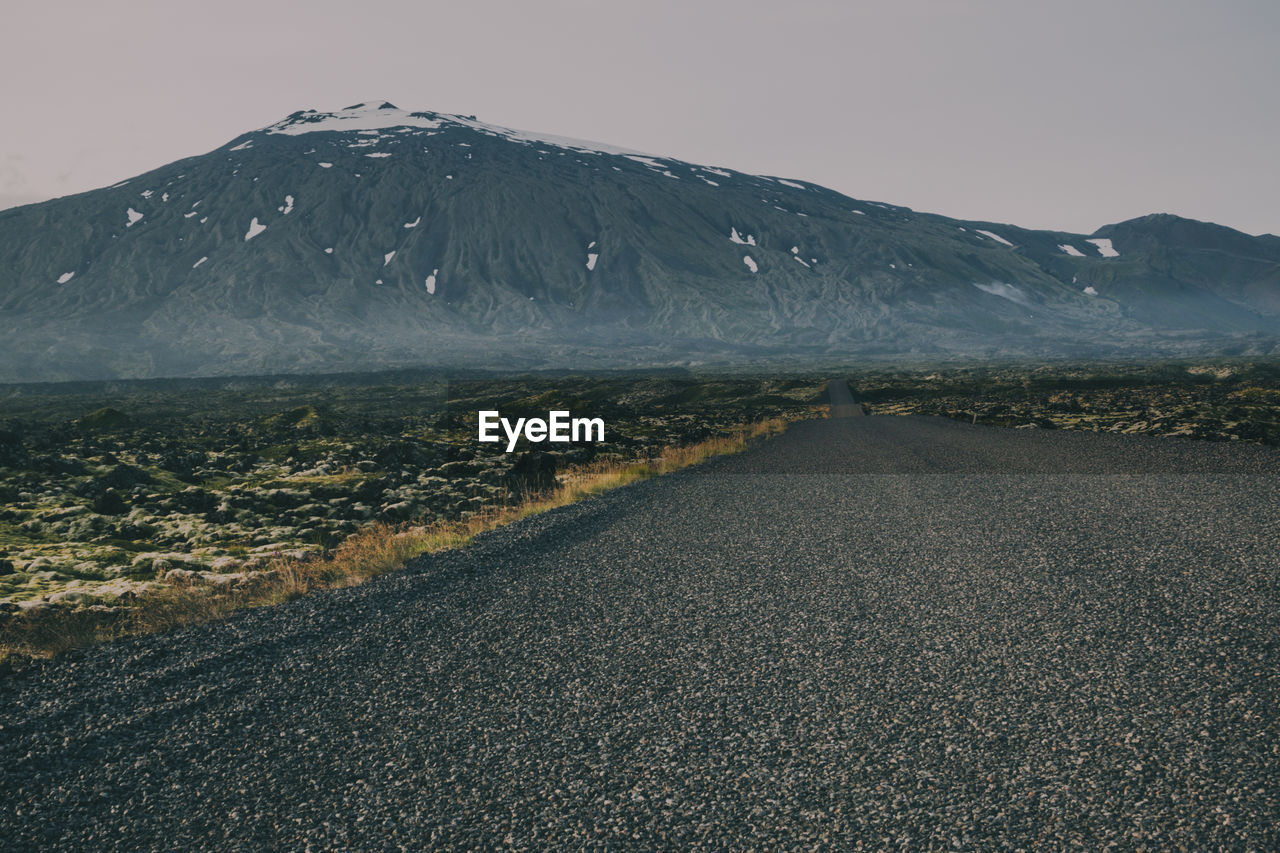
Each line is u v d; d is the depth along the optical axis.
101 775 4.54
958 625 6.44
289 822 3.99
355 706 5.34
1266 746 4.25
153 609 7.75
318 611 7.57
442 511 14.86
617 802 4.03
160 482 17.80
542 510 14.23
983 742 4.45
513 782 4.27
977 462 18.39
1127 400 47.44
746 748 4.52
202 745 4.86
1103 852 3.45
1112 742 4.38
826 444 26.05
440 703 5.33
